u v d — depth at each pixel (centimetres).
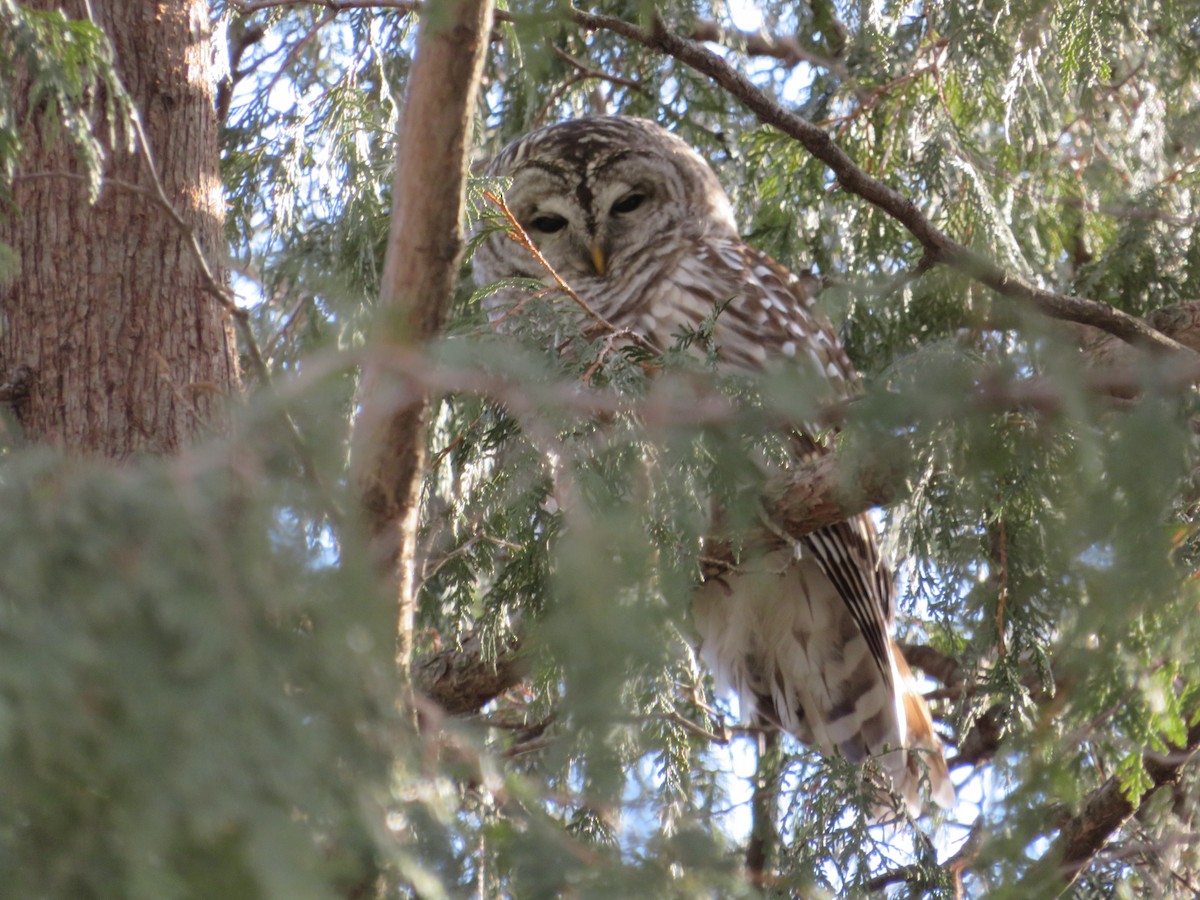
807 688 1020
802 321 988
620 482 433
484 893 407
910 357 390
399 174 435
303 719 297
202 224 676
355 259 868
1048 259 962
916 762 939
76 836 279
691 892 379
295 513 308
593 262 1062
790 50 1100
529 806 395
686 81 1109
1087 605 376
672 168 1075
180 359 649
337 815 305
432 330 446
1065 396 349
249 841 278
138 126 519
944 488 669
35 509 284
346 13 984
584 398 383
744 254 1034
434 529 688
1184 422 364
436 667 820
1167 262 896
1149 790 674
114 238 655
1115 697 504
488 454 665
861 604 952
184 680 280
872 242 962
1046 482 383
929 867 746
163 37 688
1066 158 963
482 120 1085
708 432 397
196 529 289
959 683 1067
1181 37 881
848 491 433
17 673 265
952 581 725
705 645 1041
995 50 869
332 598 302
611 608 331
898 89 986
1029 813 514
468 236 835
